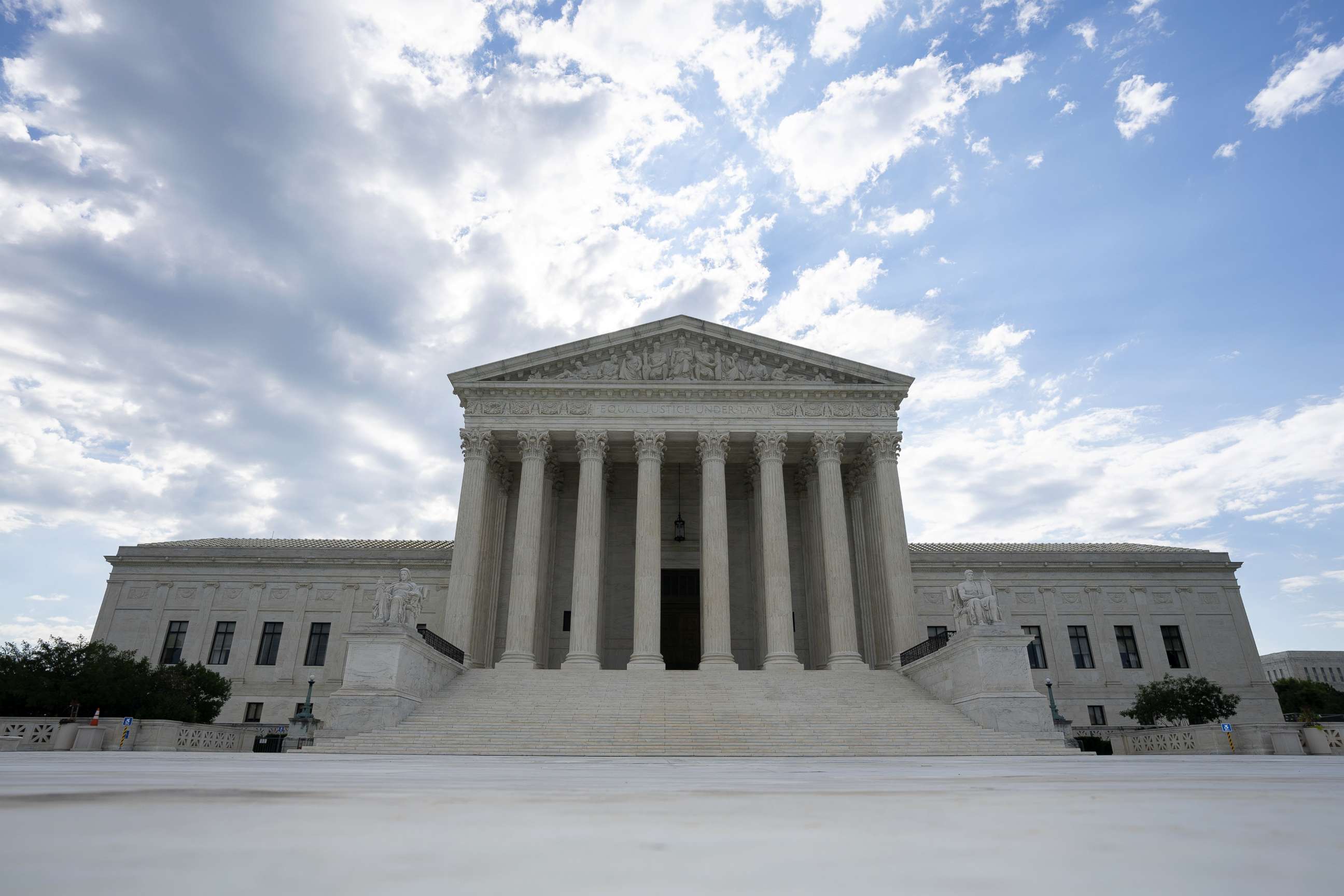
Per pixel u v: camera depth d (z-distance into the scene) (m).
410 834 3.53
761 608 55.28
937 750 29.50
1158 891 2.13
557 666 55.66
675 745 29.91
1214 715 51.34
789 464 59.25
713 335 54.34
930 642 41.19
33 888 1.93
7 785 5.86
